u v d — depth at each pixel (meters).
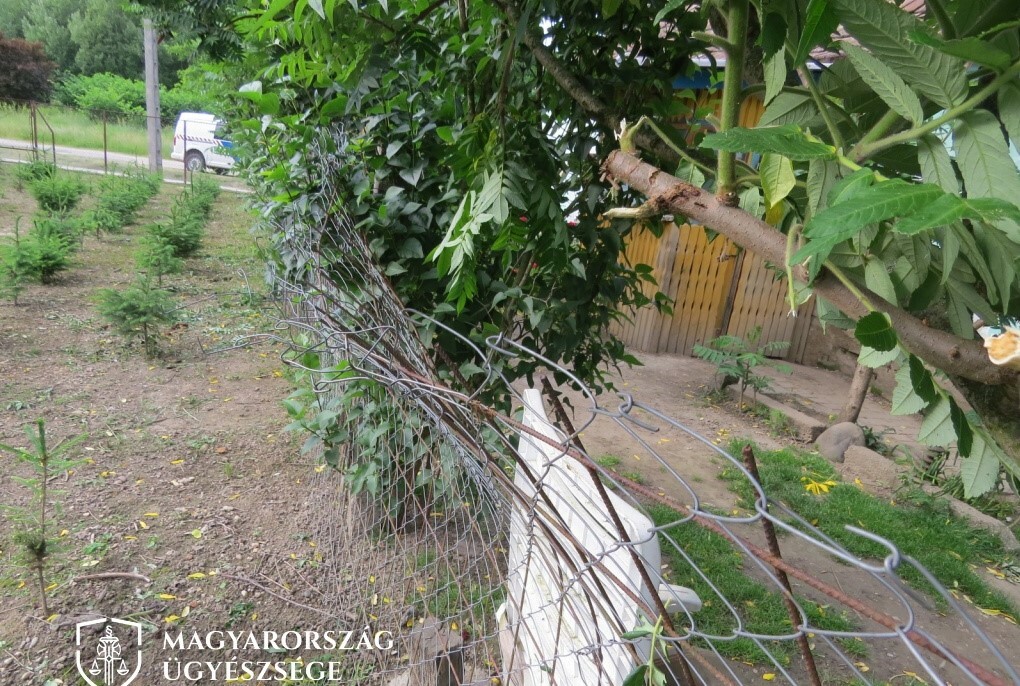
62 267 8.37
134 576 3.35
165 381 5.95
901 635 0.63
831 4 0.85
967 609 3.95
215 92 7.07
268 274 4.21
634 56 2.25
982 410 1.01
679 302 8.81
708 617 3.51
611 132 2.26
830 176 1.05
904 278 1.09
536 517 1.38
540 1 1.87
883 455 6.09
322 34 1.89
